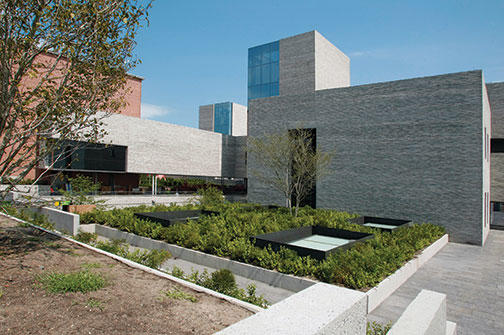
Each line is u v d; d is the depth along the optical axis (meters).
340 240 10.62
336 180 16.67
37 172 19.08
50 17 5.42
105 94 6.66
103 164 18.55
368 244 8.50
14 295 3.78
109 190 21.47
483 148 13.21
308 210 16.23
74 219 11.33
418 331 2.67
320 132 17.47
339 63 28.06
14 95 5.41
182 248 9.34
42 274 4.58
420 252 9.75
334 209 16.61
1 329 3.00
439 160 13.93
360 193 15.93
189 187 25.33
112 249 7.55
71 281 4.21
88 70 6.30
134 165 20.12
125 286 4.37
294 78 25.47
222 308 3.87
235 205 18.27
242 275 7.81
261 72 27.97
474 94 13.21
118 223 12.24
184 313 3.62
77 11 5.66
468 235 13.10
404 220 13.70
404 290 7.23
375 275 6.70
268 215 14.77
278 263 7.41
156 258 7.05
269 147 16.89
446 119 13.83
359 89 16.33
